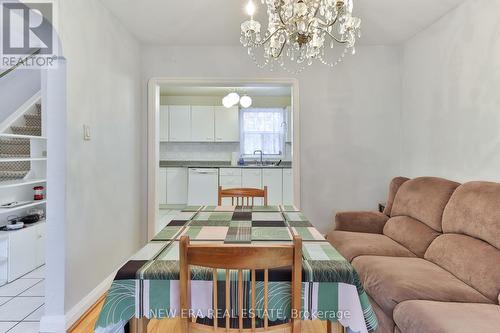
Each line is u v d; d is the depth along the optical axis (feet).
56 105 6.56
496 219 5.46
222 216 6.91
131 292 3.74
